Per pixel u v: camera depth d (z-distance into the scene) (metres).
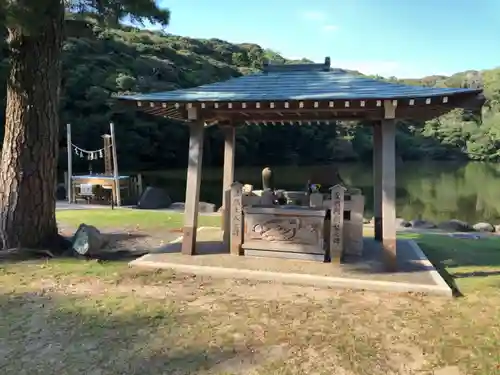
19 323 3.79
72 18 7.53
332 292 4.72
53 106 6.46
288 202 6.60
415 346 3.42
